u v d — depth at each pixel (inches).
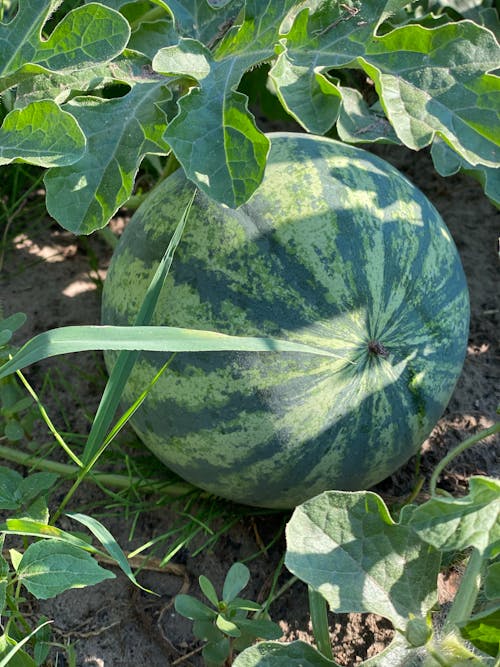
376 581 18.7
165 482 25.6
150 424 21.8
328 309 20.2
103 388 29.1
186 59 20.8
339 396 20.3
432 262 21.8
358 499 19.0
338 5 21.5
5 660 17.1
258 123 37.8
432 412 21.9
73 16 21.0
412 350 21.1
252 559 24.7
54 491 26.2
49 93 22.2
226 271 20.4
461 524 17.1
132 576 19.3
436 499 17.0
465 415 28.4
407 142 19.9
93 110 22.0
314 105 20.8
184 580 24.3
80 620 23.4
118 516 25.6
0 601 17.8
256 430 20.5
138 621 23.5
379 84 19.9
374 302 20.6
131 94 22.4
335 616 23.3
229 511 25.2
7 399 26.3
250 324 20.1
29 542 23.9
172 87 23.9
